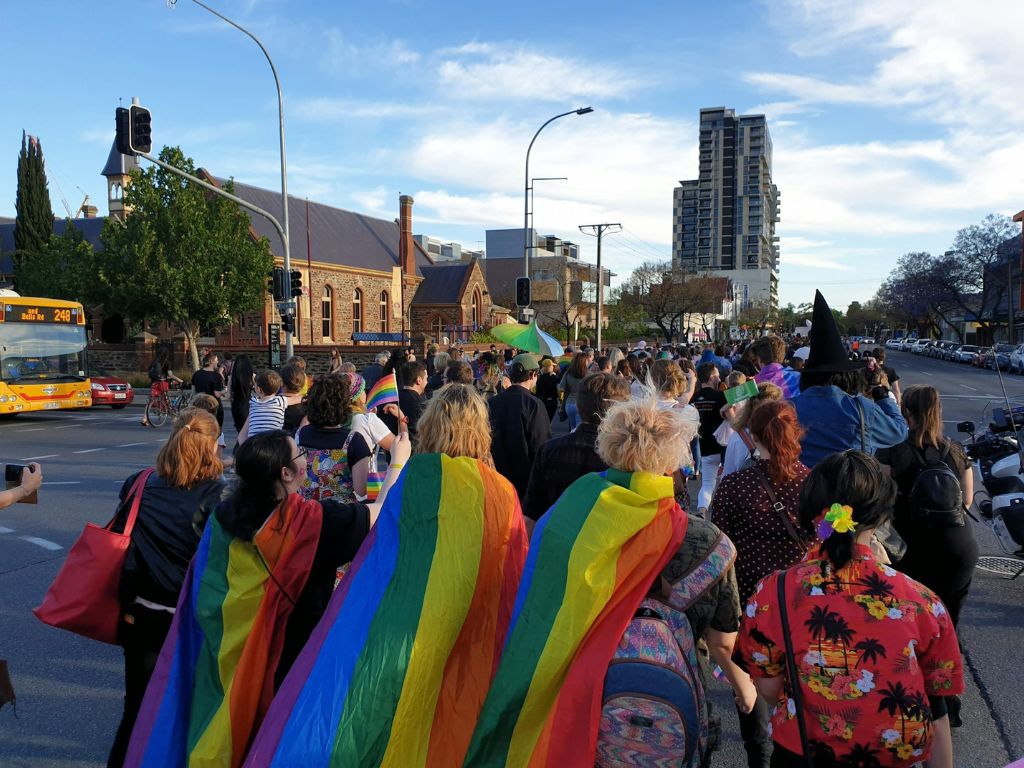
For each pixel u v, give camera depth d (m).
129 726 3.16
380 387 6.41
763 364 7.56
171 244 31.30
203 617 2.84
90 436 16.92
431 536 2.84
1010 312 44.53
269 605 2.86
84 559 3.11
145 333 34.75
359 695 2.58
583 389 4.02
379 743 2.55
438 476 2.95
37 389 19.48
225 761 2.69
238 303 32.81
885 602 2.06
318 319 46.81
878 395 6.48
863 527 2.19
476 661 2.77
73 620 3.09
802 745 2.10
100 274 30.98
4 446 15.24
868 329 129.88
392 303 53.84
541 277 78.12
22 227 49.38
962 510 3.97
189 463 3.20
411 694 2.60
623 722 2.23
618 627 2.33
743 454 5.04
